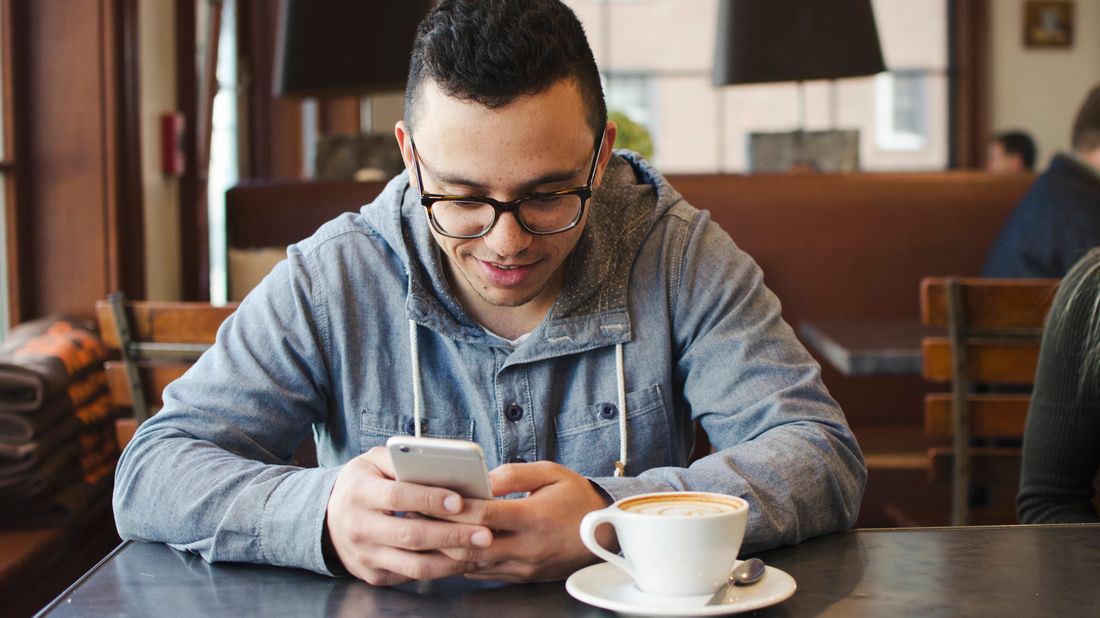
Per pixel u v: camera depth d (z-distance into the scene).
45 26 2.74
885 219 3.30
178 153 3.20
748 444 1.07
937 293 2.12
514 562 0.90
